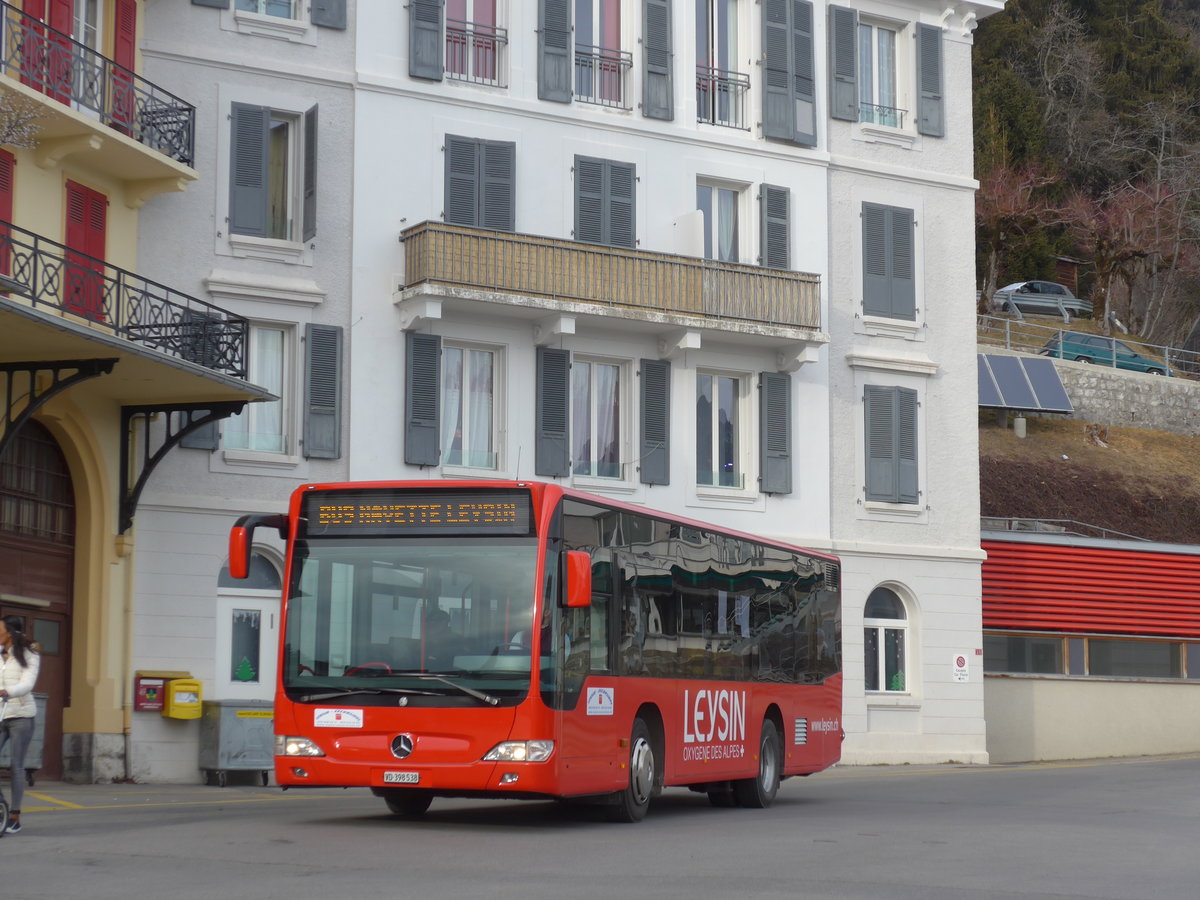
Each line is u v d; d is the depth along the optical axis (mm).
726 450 33812
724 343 33500
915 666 35406
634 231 32531
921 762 35031
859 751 34250
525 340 31172
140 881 12070
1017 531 42625
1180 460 55719
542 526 16203
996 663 37688
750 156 34125
